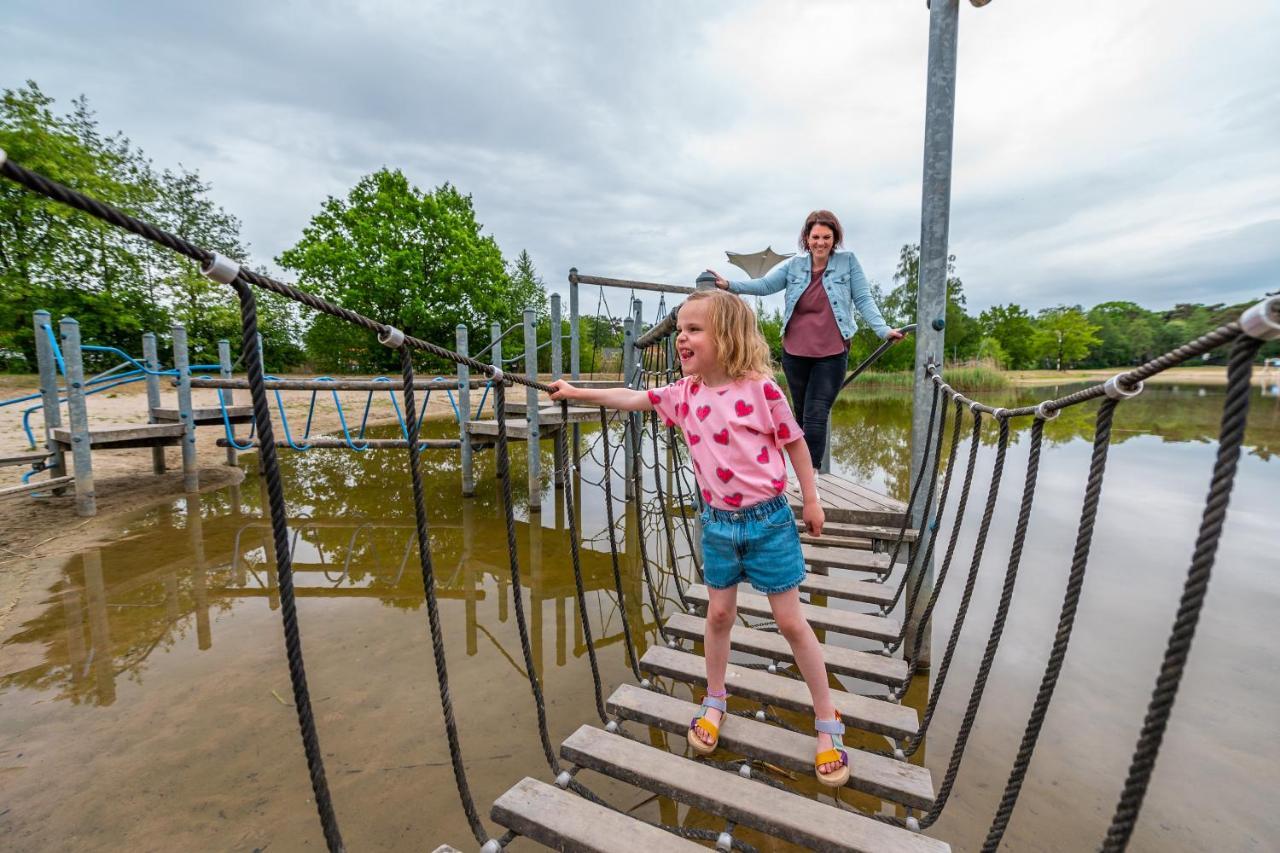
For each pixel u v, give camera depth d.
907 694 2.75
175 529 5.18
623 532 5.65
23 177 0.64
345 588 4.03
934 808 1.82
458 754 1.68
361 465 8.46
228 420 7.49
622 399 2.18
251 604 3.70
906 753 2.16
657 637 3.45
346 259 24.84
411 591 3.99
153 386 7.00
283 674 2.85
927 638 2.88
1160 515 5.51
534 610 3.76
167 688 2.72
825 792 2.14
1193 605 0.79
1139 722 2.50
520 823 1.71
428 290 26.12
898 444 10.62
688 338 1.95
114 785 2.10
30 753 2.26
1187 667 2.91
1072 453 8.85
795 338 3.83
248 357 1.03
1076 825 1.94
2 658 2.99
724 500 1.94
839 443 10.75
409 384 1.51
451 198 29.30
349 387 6.20
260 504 6.10
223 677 2.82
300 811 2.00
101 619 3.45
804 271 3.79
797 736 2.08
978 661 3.02
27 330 16.42
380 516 5.87
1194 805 2.03
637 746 2.02
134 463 7.71
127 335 18.98
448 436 10.91
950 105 2.77
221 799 2.04
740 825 1.96
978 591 3.92
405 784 2.13
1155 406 17.11
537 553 4.89
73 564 4.32
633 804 2.08
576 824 1.68
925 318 2.95
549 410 7.00
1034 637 3.27
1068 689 2.74
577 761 2.00
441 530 5.48
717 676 2.12
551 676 2.91
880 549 3.61
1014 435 11.23
